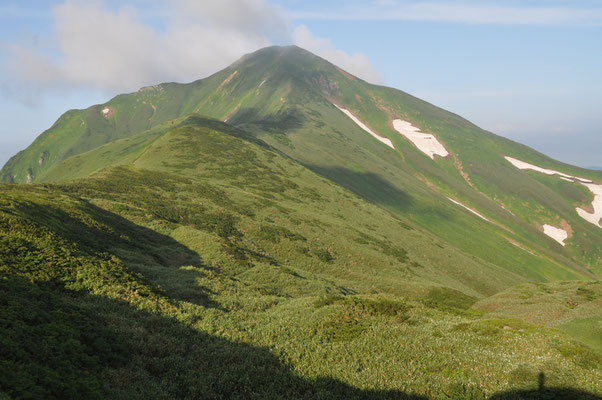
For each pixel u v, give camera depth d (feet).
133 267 99.40
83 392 34.94
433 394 45.42
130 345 49.60
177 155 388.98
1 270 59.67
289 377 48.47
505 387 46.91
